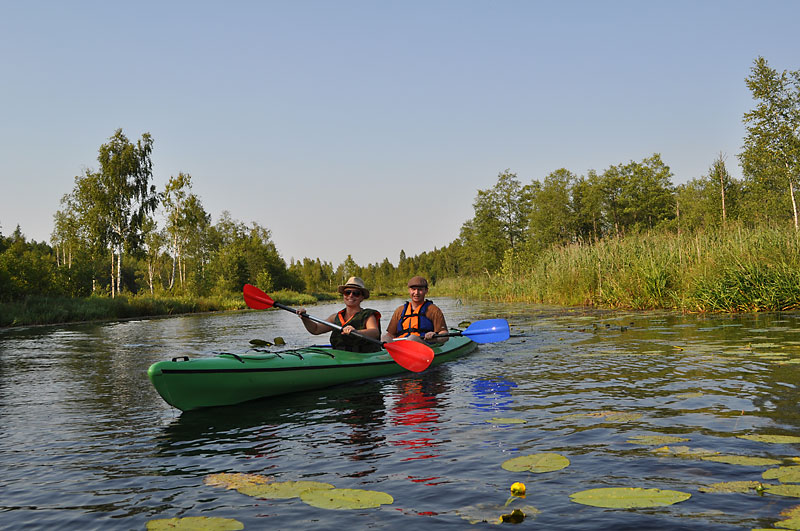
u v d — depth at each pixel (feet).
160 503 8.19
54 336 41.98
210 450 10.90
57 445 11.66
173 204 137.18
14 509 8.18
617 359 19.54
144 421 13.61
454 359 21.95
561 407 13.00
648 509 7.14
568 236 179.93
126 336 40.27
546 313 43.42
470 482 8.43
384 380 18.04
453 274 280.10
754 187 86.69
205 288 124.57
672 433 10.35
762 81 68.18
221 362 15.01
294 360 16.66
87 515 7.86
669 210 183.83
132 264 224.12
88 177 121.19
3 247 101.60
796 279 32.35
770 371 15.53
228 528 7.01
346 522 7.20
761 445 9.34
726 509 6.96
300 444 11.07
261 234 257.55
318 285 290.97
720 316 31.65
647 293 41.42
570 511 7.19
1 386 19.33
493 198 182.09
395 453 10.11
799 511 6.76
